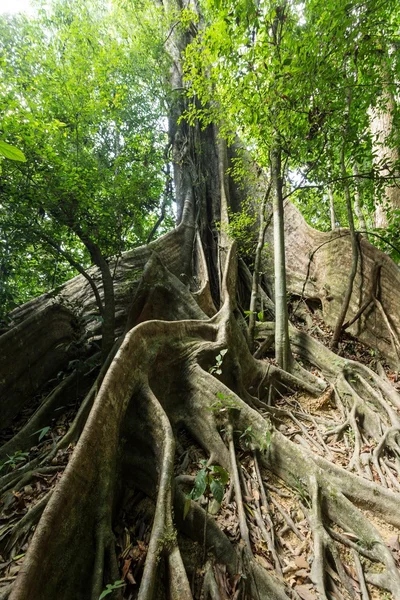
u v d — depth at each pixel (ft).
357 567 9.06
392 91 19.25
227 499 10.78
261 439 12.79
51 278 20.90
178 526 9.65
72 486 8.29
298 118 17.03
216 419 13.53
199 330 17.54
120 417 11.00
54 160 14.87
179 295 23.39
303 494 11.24
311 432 15.98
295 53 14.66
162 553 7.82
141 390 12.38
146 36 34.73
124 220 19.30
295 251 29.89
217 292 29.48
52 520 7.43
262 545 9.40
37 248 17.87
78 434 14.56
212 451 12.96
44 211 16.38
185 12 28.78
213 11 15.85
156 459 10.75
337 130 17.83
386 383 18.04
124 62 30.12
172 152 36.99
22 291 24.64
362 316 23.09
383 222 28.81
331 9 14.11
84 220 16.89
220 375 16.14
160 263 24.97
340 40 14.32
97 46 24.04
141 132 28.40
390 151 26.04
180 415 14.49
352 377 19.24
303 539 9.78
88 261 24.57
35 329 18.80
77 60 18.98
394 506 10.77
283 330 20.17
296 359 22.18
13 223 15.81
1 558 9.05
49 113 16.85
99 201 17.62
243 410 13.56
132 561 8.55
